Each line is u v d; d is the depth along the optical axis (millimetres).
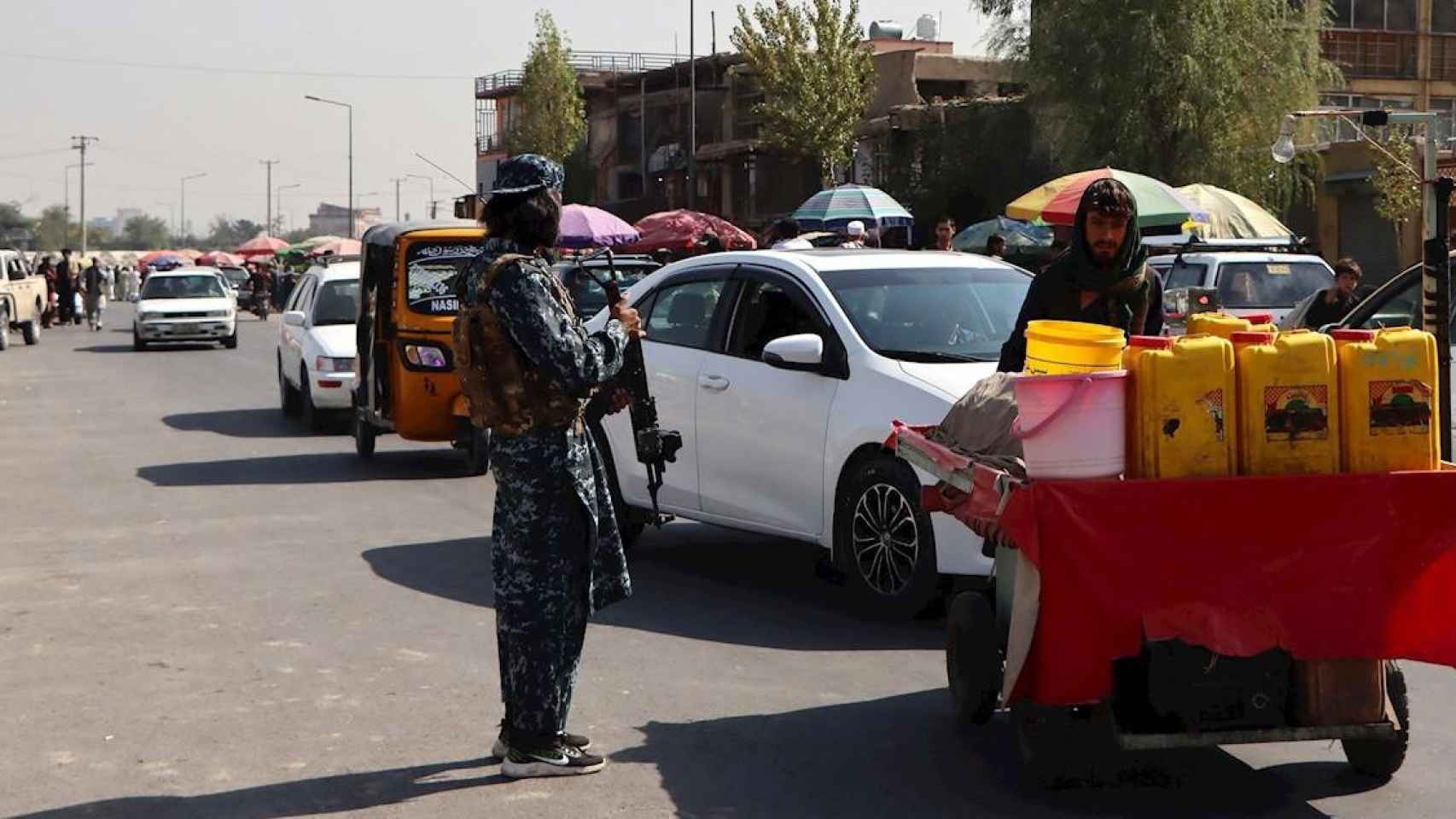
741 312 9078
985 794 5348
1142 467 4820
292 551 10219
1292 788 5371
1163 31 31109
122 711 6469
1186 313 16453
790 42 44500
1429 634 4867
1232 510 4758
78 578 9312
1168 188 16859
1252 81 31750
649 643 7598
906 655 7301
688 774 5598
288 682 6898
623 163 70625
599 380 5352
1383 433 4828
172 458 15555
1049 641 4828
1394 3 42969
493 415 5332
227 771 5676
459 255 14055
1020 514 4785
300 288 20141
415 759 5797
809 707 6441
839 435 8078
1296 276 17953
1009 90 49000
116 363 30875
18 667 7199
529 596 5445
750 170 57406
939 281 8766
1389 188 31516
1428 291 9680
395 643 7625
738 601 8594
